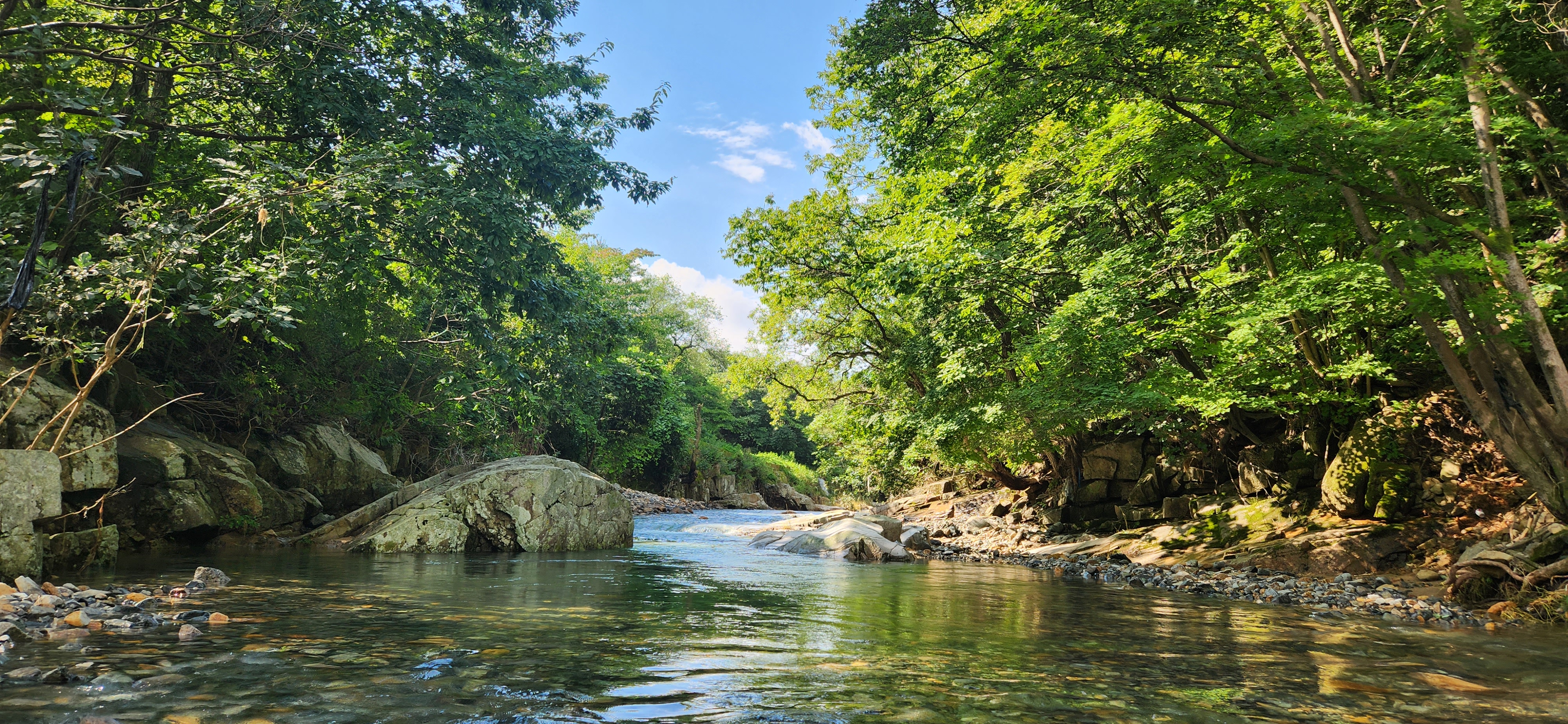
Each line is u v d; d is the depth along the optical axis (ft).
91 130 29.43
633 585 27.63
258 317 27.91
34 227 23.02
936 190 53.62
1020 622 21.04
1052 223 51.39
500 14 58.90
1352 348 41.73
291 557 34.53
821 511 136.87
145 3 38.55
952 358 54.90
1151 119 33.91
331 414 61.00
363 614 18.51
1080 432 59.57
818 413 79.41
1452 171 32.40
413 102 52.31
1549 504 28.35
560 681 12.02
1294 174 29.17
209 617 17.03
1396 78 33.35
